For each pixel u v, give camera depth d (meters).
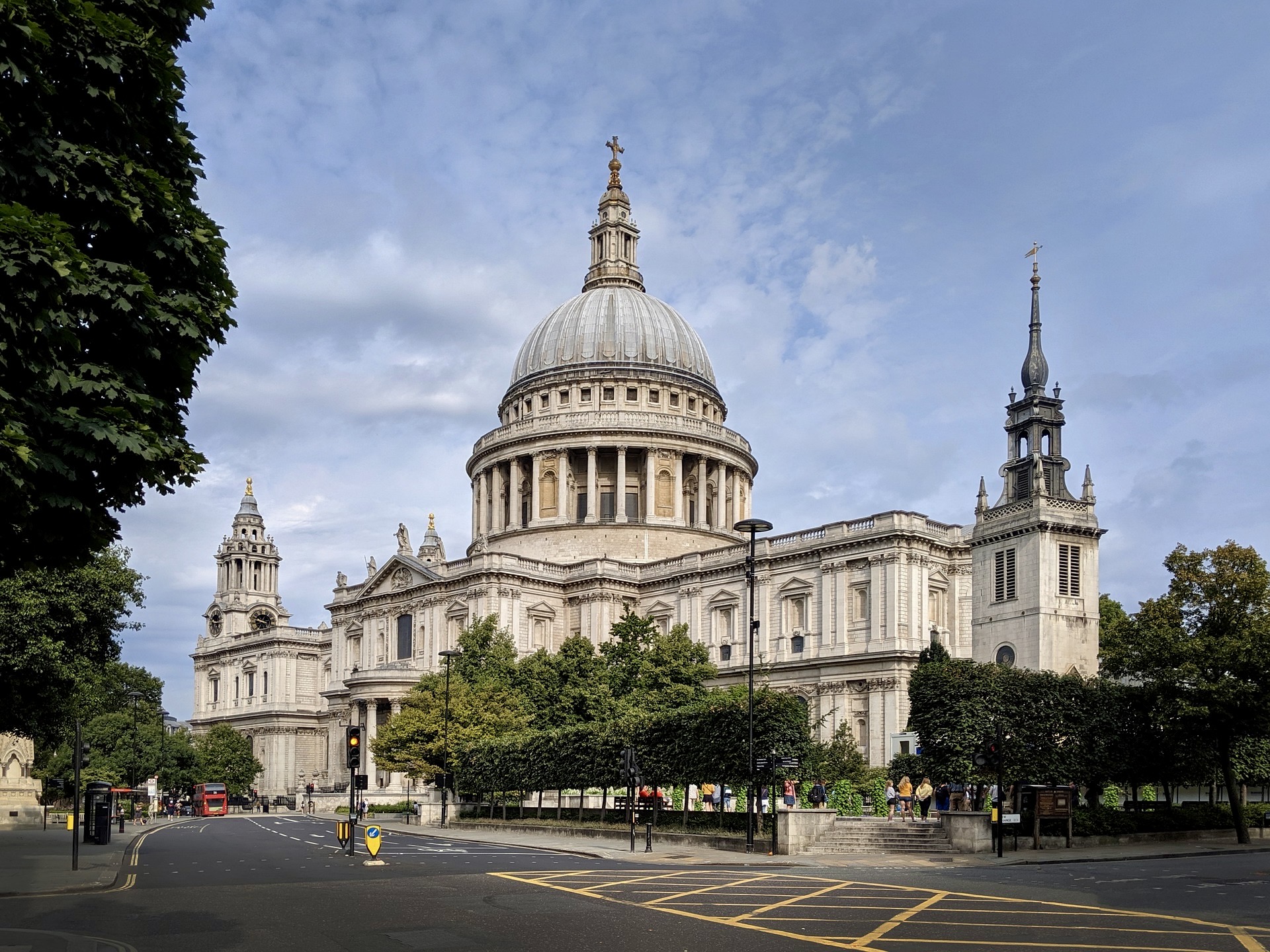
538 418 152.00
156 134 24.58
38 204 22.00
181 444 25.00
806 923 27.94
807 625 114.62
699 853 54.78
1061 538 75.44
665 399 153.38
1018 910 30.48
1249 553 65.38
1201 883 38.62
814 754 72.56
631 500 148.75
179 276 24.80
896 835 56.03
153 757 146.50
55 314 20.48
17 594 58.50
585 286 172.00
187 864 49.59
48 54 21.48
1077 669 72.19
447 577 133.12
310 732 179.12
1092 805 65.19
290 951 24.19
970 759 58.50
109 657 70.06
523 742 81.12
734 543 150.38
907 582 106.50
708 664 96.31
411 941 25.41
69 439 21.81
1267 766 71.94
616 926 27.48
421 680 107.50
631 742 70.56
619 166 176.50
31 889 38.12
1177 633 64.81
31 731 67.81
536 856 53.41
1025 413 80.94
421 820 92.12
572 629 133.12
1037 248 84.19
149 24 24.53
